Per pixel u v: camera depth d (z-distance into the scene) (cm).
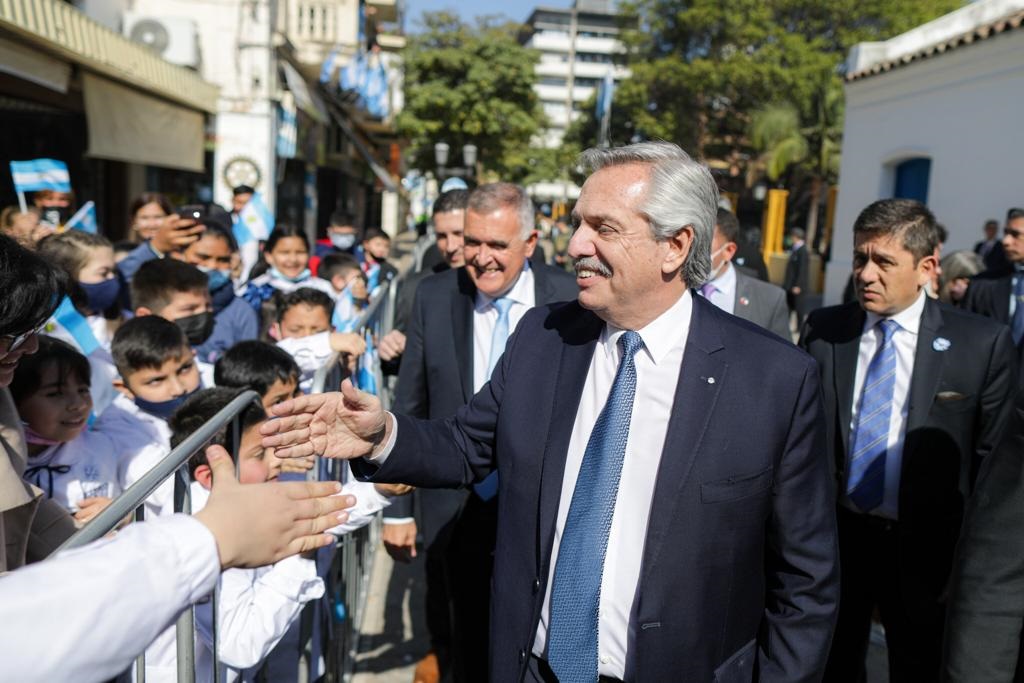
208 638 183
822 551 175
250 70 1155
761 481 169
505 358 200
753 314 368
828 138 2441
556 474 180
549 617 178
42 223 398
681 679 168
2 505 139
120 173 1013
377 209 3222
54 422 216
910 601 272
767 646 180
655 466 172
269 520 115
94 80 765
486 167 2703
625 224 165
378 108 1620
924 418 272
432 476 194
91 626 93
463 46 2608
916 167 1083
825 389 296
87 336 310
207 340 389
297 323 369
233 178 1170
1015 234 478
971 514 171
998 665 162
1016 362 278
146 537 102
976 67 926
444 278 308
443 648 331
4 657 87
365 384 362
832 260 1270
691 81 2886
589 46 9850
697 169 171
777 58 2820
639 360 176
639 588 169
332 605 299
